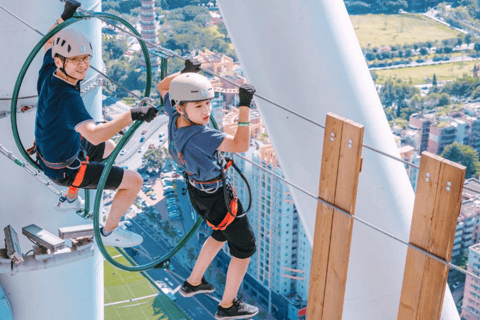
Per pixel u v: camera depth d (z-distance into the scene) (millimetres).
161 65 4727
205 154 4094
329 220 3963
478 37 131375
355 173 3725
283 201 63000
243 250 4590
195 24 114250
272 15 4926
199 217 4836
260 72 5195
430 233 3588
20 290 8086
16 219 7555
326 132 3834
